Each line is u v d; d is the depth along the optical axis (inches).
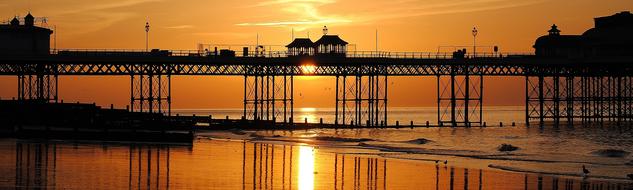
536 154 3912.4
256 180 2704.2
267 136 5157.5
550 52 6117.1
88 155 3363.7
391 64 5757.9
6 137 4375.0
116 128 4810.5
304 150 4005.9
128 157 3324.3
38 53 5152.6
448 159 3572.8
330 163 3304.6
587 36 6269.7
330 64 5698.8
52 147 3735.2
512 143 4731.8
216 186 2556.6
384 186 2637.8
